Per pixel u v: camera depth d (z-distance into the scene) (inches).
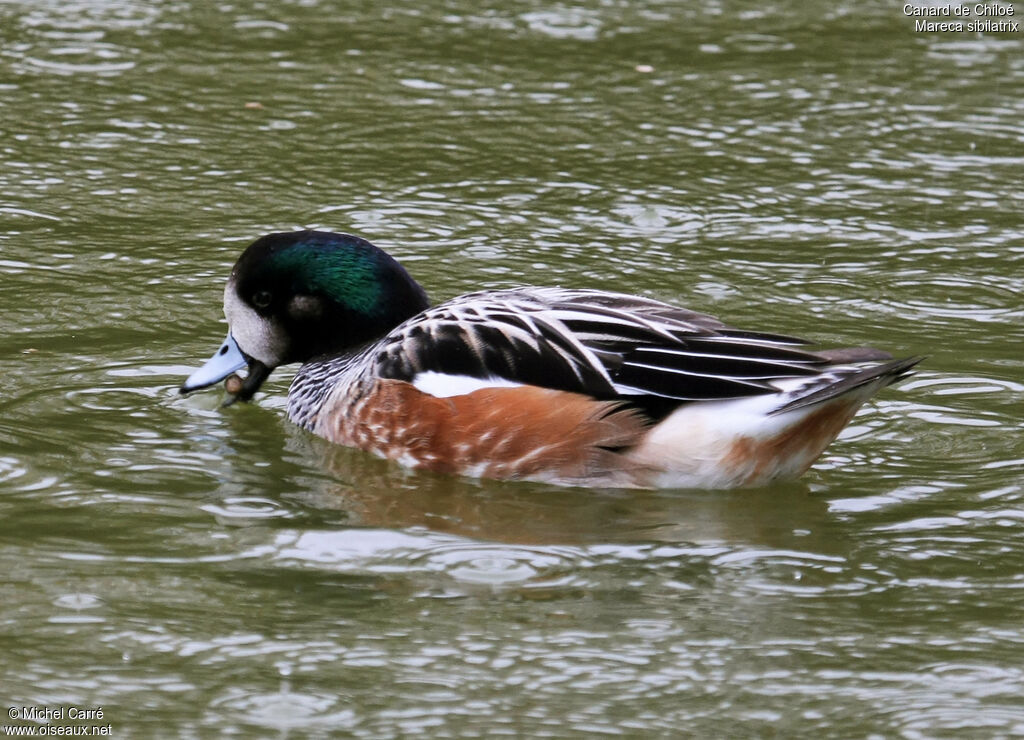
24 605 371.6
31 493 432.1
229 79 799.7
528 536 417.4
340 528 419.8
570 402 447.2
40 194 671.8
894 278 617.3
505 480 457.1
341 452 479.8
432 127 753.6
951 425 494.6
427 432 462.9
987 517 431.5
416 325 479.5
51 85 781.9
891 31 880.3
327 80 802.8
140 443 474.0
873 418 499.5
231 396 520.4
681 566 401.1
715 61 836.6
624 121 765.9
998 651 359.6
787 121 768.3
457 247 635.5
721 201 685.9
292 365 562.9
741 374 442.6
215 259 619.8
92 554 397.7
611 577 394.0
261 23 871.1
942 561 404.8
